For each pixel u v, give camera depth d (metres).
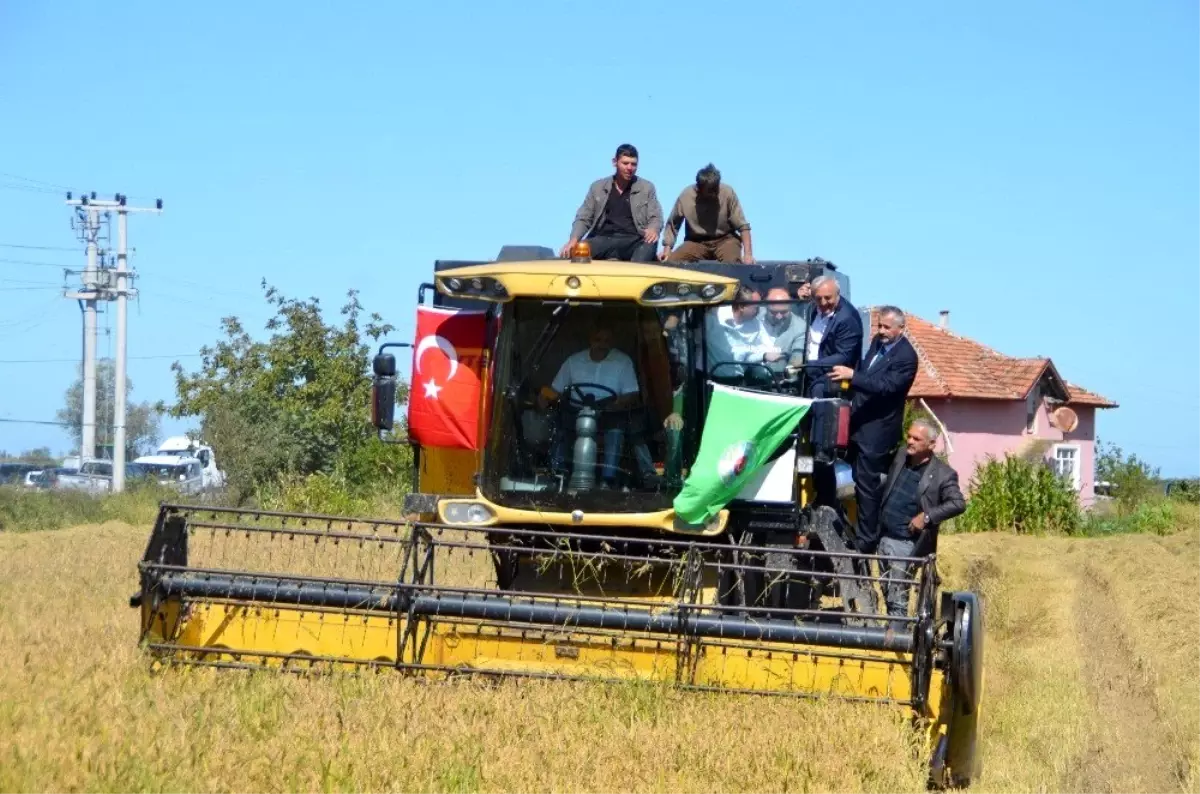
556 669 12.91
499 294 14.21
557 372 14.41
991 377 73.56
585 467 14.34
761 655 12.70
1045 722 15.37
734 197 20.33
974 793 12.27
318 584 13.05
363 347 55.59
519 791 9.93
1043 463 53.47
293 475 42.53
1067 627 23.53
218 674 12.68
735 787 10.49
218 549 15.30
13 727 10.33
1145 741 14.79
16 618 16.08
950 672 12.35
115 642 13.79
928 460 16.09
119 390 74.25
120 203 78.19
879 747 11.32
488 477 14.58
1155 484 63.97
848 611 13.97
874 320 16.59
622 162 19.73
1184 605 24.66
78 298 79.38
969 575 31.86
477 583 15.25
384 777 10.04
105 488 56.44
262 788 9.77
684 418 14.41
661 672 12.79
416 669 12.84
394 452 41.16
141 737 10.34
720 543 14.90
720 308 16.05
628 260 19.38
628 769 10.62
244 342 55.91
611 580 14.67
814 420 14.40
